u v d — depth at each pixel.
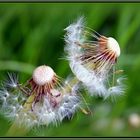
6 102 0.24
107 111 0.36
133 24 0.38
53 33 0.39
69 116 0.24
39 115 0.24
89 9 0.39
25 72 0.36
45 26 0.39
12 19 0.39
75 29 0.25
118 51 0.25
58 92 0.24
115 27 0.39
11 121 0.25
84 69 0.24
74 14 0.39
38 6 0.39
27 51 0.38
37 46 0.38
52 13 0.39
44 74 0.24
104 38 0.25
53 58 0.38
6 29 0.39
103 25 0.39
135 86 0.37
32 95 0.24
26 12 0.39
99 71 0.24
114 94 0.25
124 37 0.38
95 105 0.36
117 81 0.25
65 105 0.24
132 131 0.36
